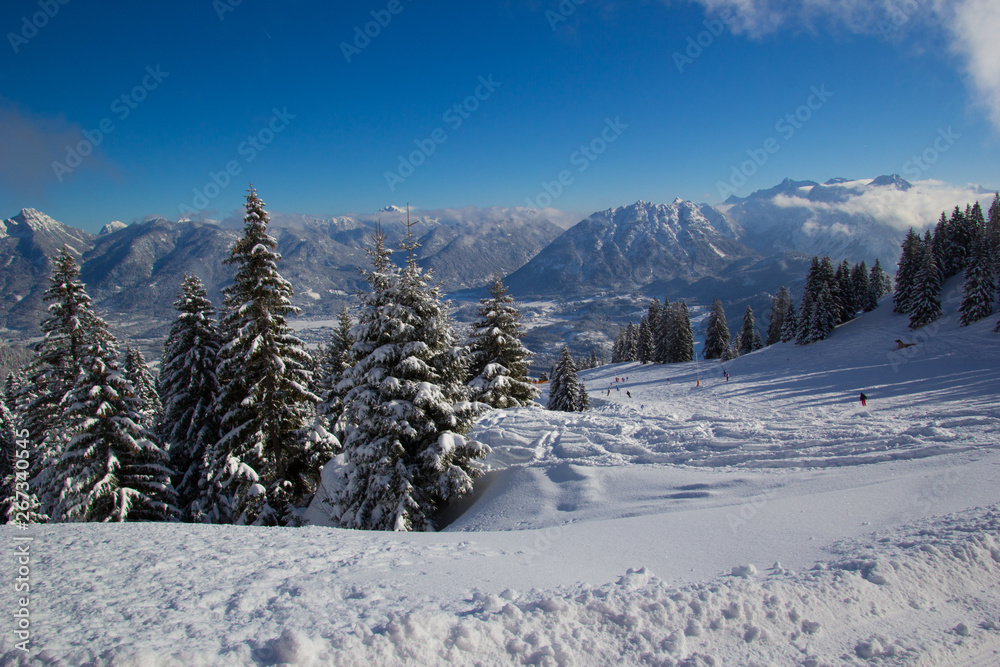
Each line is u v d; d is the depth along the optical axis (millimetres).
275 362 17312
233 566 6758
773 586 5496
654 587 5625
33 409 19203
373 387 15359
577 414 24078
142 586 5922
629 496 13758
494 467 18609
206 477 17891
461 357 16359
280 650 4109
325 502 17547
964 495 8898
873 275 83625
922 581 5801
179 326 20688
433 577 6262
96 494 16688
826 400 32156
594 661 4434
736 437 17203
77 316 17656
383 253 15727
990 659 4648
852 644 4781
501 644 4508
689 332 74938
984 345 40312
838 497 9898
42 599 5484
